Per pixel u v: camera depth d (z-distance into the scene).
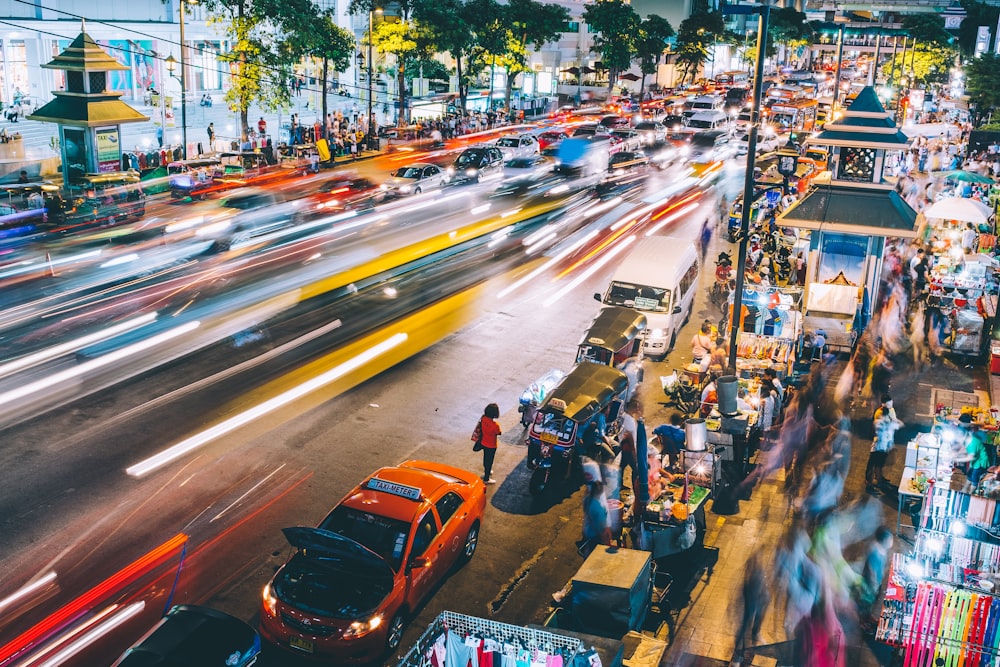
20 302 26.14
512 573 13.55
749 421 17.48
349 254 32.56
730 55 121.25
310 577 11.78
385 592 11.49
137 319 24.70
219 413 18.61
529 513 15.34
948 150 50.41
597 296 23.39
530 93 84.12
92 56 38.47
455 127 62.06
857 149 25.03
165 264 30.80
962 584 11.39
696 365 20.56
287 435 17.70
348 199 41.12
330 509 15.01
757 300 22.44
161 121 56.41
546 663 8.73
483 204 41.75
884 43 135.38
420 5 60.00
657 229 36.69
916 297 27.64
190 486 15.57
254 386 20.16
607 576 11.14
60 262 30.81
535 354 22.88
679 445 15.91
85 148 38.25
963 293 26.05
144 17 64.88
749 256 29.28
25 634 11.57
